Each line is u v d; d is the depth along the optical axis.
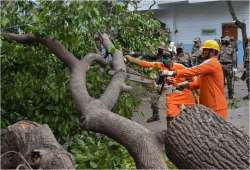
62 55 6.66
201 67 8.05
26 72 7.32
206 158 5.07
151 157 5.26
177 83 8.95
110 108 6.27
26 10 6.60
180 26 30.47
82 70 6.59
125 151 6.80
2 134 5.33
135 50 8.49
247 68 15.60
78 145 6.91
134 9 8.22
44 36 6.58
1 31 6.56
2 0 6.45
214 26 29.66
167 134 5.25
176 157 5.24
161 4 29.55
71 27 6.47
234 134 5.14
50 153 4.74
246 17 28.67
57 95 7.11
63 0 6.30
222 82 8.23
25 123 5.37
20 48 7.09
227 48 15.59
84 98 6.16
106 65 7.10
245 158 5.03
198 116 5.24
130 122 5.61
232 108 13.59
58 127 7.23
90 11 6.23
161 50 8.92
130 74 7.80
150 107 10.77
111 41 7.70
